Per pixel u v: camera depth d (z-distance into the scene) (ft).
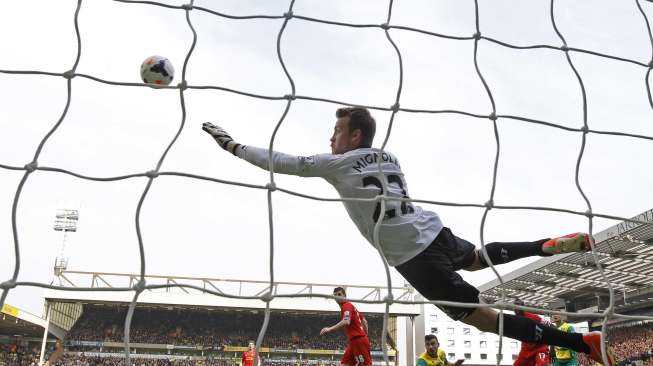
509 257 11.77
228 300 148.56
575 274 103.81
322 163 10.93
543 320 31.89
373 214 10.98
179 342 162.61
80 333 161.07
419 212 11.51
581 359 71.61
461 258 11.68
